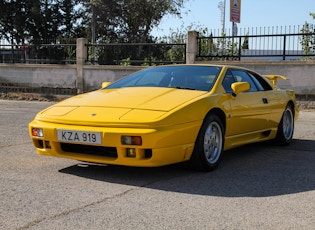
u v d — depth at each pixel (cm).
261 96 620
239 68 611
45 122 477
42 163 532
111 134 429
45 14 3309
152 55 1811
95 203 376
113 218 339
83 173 483
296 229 322
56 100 1700
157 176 473
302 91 1305
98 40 3319
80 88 1678
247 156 605
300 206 375
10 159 554
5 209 358
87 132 440
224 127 526
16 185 430
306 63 1291
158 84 549
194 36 1527
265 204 379
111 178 462
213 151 509
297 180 465
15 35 3509
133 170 500
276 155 614
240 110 553
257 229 321
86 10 3319
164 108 450
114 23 3253
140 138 421
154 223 329
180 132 443
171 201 384
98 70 1647
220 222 333
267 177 477
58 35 3391
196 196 400
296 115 742
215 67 578
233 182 453
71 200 383
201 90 520
